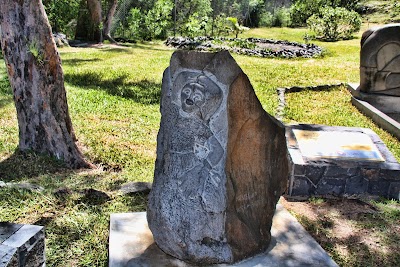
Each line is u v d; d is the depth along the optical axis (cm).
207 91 263
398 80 786
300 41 1864
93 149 537
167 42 1691
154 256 290
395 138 653
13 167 460
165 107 283
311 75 1078
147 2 1962
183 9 2039
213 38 1733
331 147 488
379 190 461
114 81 918
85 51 1358
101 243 329
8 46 468
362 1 2792
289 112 760
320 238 364
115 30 1862
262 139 286
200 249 276
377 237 368
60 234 338
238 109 271
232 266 282
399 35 765
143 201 401
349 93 907
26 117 486
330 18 1892
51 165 475
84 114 674
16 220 350
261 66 1179
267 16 2580
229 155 275
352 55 1434
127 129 622
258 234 295
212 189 271
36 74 468
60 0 1520
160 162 287
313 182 459
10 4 454
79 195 395
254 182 291
